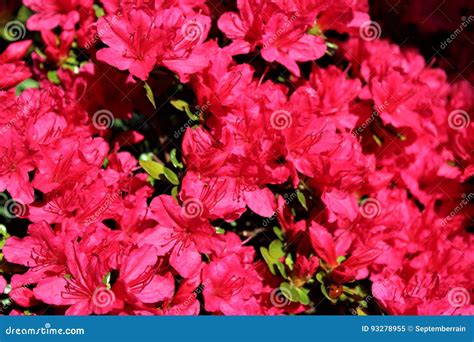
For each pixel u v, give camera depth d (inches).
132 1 29.9
